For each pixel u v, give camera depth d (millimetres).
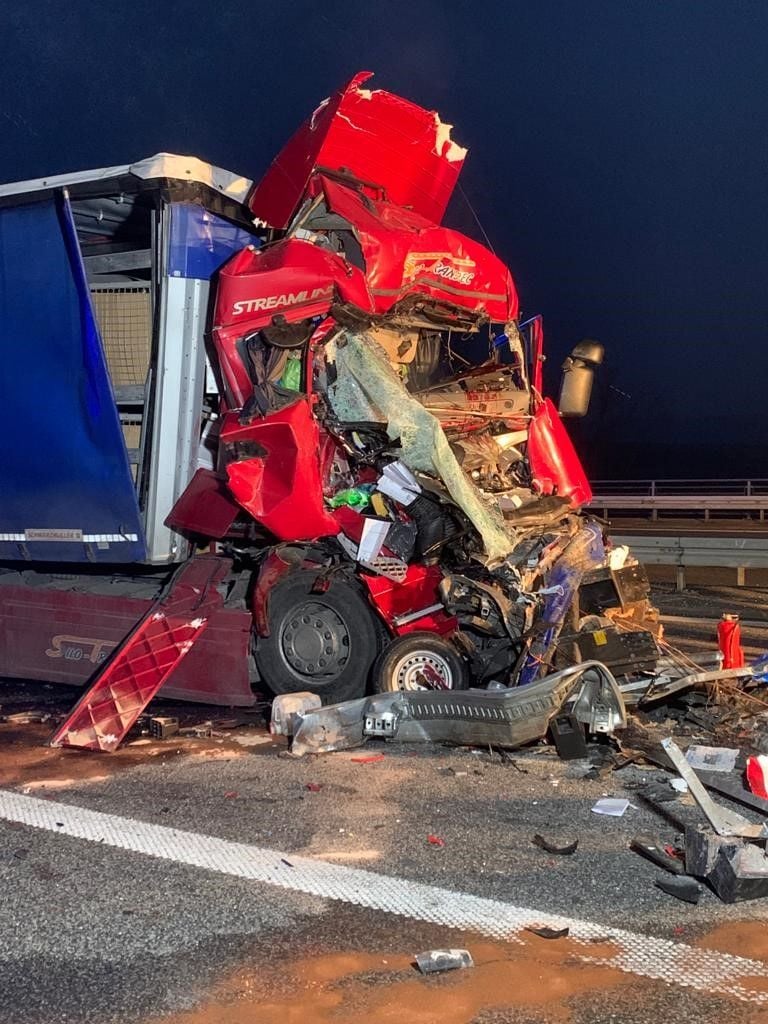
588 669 6031
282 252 7000
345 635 6918
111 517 7523
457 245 7934
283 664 7055
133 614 7496
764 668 6727
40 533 7836
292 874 4336
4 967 3557
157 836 4777
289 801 5281
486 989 3404
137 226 8203
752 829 4340
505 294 8477
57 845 4672
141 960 3598
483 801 5281
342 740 6195
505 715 5918
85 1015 3248
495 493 7879
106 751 6223
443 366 8789
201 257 7285
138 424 7820
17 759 6102
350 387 6922
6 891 4168
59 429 7559
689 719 6691
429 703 6176
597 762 5938
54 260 7398
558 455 8688
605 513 29438
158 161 7066
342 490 6949
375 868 4398
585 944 3721
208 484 7223
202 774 5762
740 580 14695
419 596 6793
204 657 7094
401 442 6637
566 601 6500
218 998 3348
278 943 3719
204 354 7379
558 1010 3277
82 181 7320
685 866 4344
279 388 6746
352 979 3469
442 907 4020
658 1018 3232
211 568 7277
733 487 32656
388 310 7434
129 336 7883
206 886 4211
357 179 7828
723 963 3584
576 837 4777
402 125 7816
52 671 7867
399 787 5508
